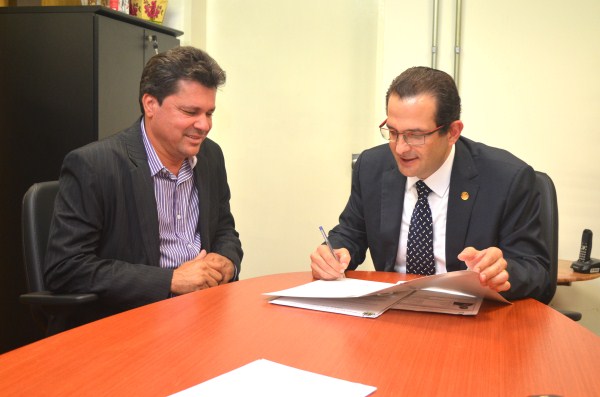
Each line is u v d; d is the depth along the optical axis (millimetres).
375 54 3373
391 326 1168
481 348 1046
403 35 3117
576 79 2902
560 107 2930
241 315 1231
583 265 2592
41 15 2609
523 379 903
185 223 1943
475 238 1675
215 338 1079
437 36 3057
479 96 3027
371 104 3400
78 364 941
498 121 3012
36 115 2639
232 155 3639
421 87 1569
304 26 3465
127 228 1759
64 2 2977
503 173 1685
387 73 3158
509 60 2975
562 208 2957
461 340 1089
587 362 980
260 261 3635
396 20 3121
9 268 2711
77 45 2574
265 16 3523
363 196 1881
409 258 1766
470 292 1354
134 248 1772
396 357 994
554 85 2930
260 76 3557
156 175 1858
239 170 3635
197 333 1106
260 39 3541
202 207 1965
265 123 3568
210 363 952
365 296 1361
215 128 3646
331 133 3469
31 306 1688
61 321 1620
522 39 2953
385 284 1475
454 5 3023
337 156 3473
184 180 1925
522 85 2967
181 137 1792
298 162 3535
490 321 1219
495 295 1325
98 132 2570
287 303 1318
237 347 1030
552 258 1782
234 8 3568
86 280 1604
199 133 1812
